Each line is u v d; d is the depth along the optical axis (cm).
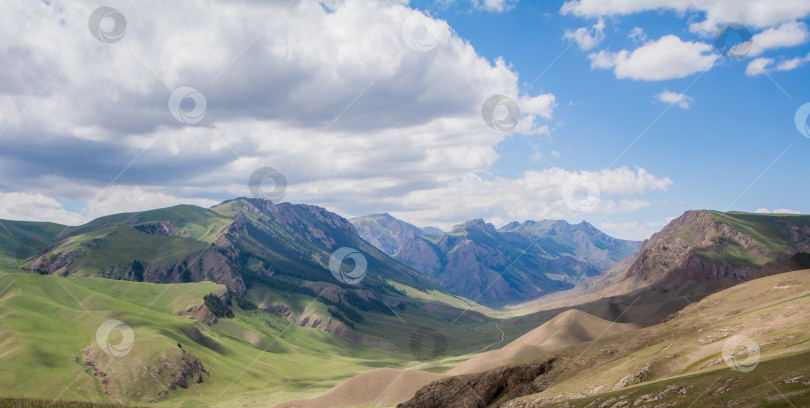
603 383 10412
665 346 11525
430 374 17700
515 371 13825
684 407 7181
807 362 6875
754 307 12825
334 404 16262
